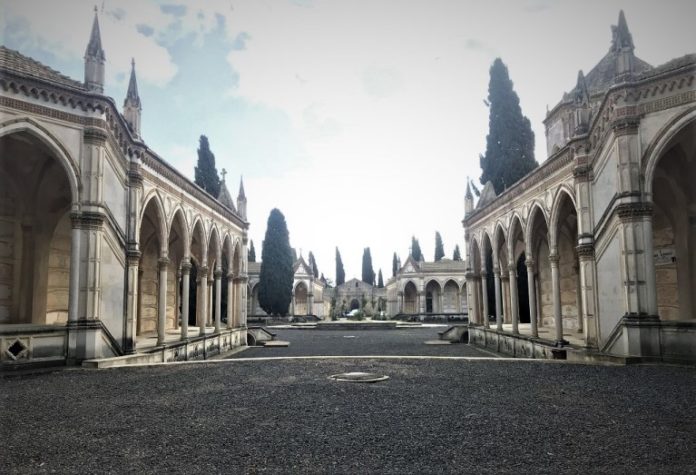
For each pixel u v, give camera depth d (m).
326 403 9.90
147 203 18.88
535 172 21.36
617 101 15.14
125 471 6.03
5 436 7.59
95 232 15.08
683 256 18.25
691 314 18.02
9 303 18.09
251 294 70.50
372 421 8.37
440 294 73.19
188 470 6.04
